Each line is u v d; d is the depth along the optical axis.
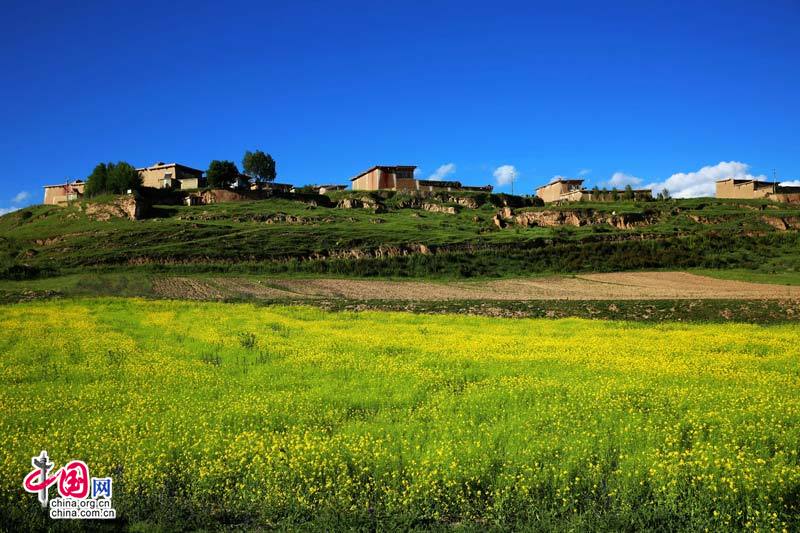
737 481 10.12
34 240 96.81
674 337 27.66
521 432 12.59
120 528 9.62
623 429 12.61
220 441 12.25
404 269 80.69
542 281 74.25
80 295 49.62
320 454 11.20
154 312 37.78
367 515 9.75
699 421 13.12
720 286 67.19
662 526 9.43
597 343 25.42
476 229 109.75
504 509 9.95
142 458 11.22
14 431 12.91
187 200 123.06
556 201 143.00
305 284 67.06
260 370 19.67
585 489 10.52
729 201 136.38
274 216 111.50
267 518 9.80
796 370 19.62
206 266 77.06
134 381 17.94
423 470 10.49
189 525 9.81
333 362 20.97
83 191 131.38
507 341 26.20
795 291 60.56
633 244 94.06
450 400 15.27
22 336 26.58
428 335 28.56
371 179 145.75
